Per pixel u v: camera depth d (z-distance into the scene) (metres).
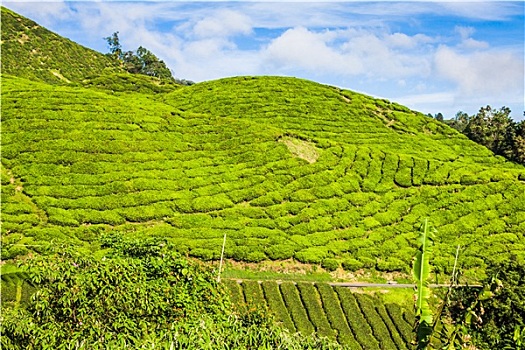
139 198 54.03
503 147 100.81
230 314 19.56
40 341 15.59
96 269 17.48
